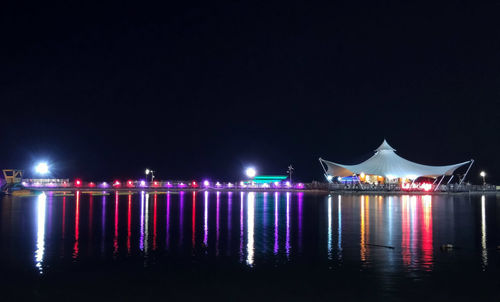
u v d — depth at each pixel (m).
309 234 25.94
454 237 24.67
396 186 82.88
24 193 69.94
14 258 19.48
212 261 19.05
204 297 14.64
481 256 19.78
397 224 30.22
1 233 26.12
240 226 29.56
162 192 84.06
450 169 82.38
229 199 60.16
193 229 28.08
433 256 19.83
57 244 22.67
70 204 48.97
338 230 27.52
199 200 57.56
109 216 35.59
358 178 86.94
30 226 29.20
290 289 15.35
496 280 16.19
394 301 14.22
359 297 14.58
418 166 83.31
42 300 14.38
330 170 87.62
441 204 48.69
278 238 24.59
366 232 26.66
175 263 18.72
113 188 90.50
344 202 52.84
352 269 17.69
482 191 78.75
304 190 91.06
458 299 14.37
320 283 15.95
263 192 86.12
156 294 14.92
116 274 17.08
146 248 21.72
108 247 21.91
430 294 14.80
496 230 27.22
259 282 16.11
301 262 18.83
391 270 17.52
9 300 14.35
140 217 34.94
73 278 16.58
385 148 86.62
